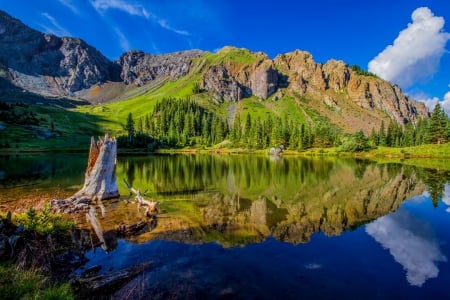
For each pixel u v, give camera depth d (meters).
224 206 29.52
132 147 169.75
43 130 165.75
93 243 17.95
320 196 35.38
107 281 12.86
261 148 172.50
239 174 58.81
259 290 12.61
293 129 177.88
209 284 13.05
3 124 155.88
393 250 17.56
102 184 31.38
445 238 19.83
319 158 118.56
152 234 20.02
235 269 14.66
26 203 29.22
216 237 19.62
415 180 48.44
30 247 13.61
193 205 29.86
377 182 46.88
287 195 36.03
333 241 19.09
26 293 9.90
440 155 113.12
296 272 14.48
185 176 54.81
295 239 19.41
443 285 13.31
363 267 15.17
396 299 12.13
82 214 24.91
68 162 79.38
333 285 13.19
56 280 12.55
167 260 15.66
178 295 12.02
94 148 32.00
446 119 125.12
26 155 107.25
